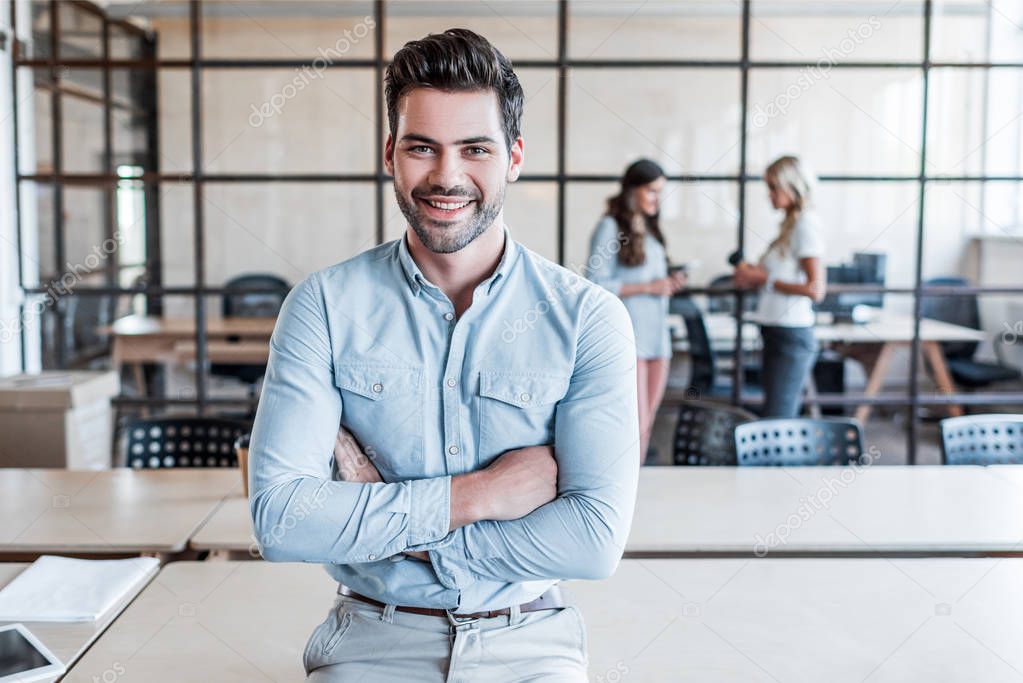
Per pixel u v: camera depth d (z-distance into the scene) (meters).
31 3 4.39
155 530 2.07
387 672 1.30
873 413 6.45
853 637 1.59
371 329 1.31
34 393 3.07
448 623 1.30
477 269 1.31
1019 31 6.48
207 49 6.38
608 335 1.32
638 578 1.83
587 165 6.58
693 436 2.99
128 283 5.78
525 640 1.30
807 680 1.45
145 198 6.16
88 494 2.36
